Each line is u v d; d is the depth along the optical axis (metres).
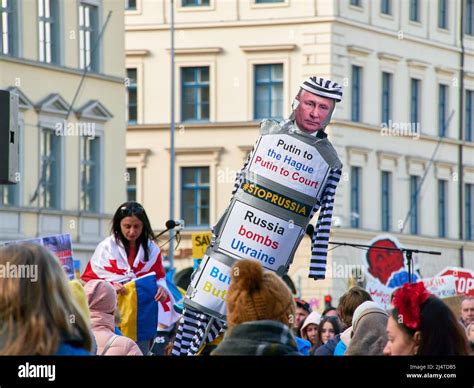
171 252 61.53
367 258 32.47
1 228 45.69
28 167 46.69
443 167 68.38
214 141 64.25
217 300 11.62
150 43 64.50
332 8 62.50
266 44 63.50
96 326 10.83
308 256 58.38
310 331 17.31
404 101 66.19
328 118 11.62
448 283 23.62
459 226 69.19
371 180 64.50
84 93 49.06
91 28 49.34
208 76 64.38
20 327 7.33
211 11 64.19
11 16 46.19
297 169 11.62
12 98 11.62
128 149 64.56
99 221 49.69
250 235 11.62
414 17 66.81
